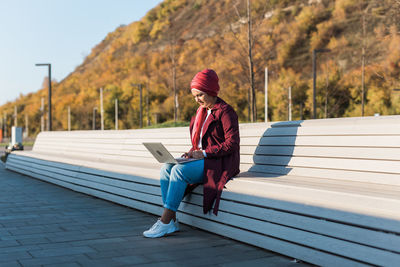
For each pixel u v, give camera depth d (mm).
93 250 3133
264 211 3100
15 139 12625
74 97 94812
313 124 3732
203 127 3697
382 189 2742
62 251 3098
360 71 39812
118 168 5582
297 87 45500
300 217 2797
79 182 6566
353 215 2445
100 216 4602
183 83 50250
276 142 4031
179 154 5668
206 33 87375
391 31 14422
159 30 113188
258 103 46094
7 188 7137
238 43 15844
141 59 97188
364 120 3309
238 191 3381
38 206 5281
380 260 2283
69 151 9484
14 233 3721
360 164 3209
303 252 2768
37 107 98375
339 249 2518
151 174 4750
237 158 3637
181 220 4145
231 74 23625
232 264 2781
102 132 8117
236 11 15406
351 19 59062
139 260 2867
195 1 112125
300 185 2971
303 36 61031
